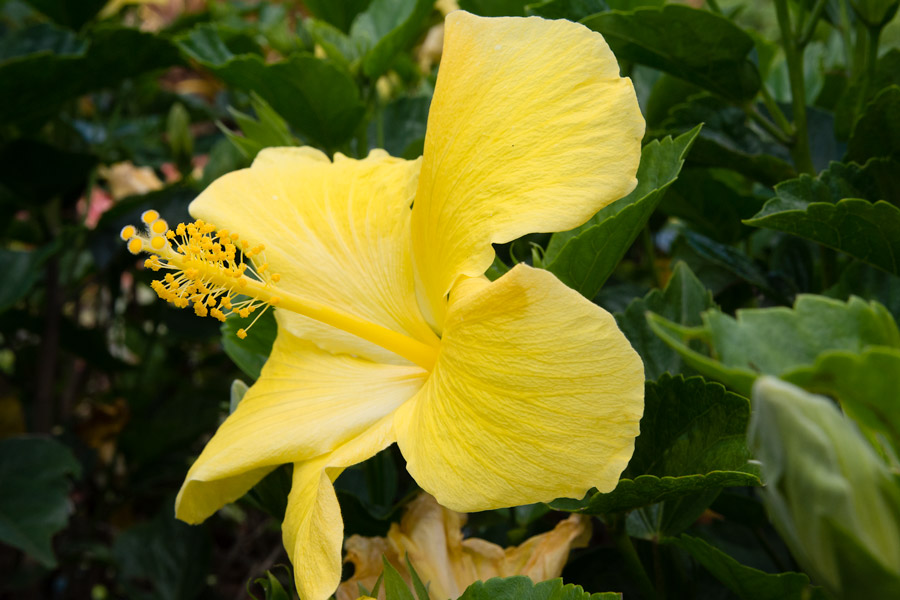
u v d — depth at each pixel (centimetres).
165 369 57
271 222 29
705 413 25
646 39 31
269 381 28
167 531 39
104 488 53
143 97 61
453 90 25
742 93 32
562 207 22
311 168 30
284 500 28
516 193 23
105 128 58
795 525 18
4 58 45
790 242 34
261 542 51
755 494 33
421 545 26
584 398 21
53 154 45
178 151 49
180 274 27
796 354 18
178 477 51
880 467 17
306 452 26
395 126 41
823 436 17
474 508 22
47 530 39
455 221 24
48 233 50
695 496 27
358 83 38
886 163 27
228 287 27
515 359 22
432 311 27
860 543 17
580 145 23
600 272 26
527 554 27
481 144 24
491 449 22
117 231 48
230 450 27
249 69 35
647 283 44
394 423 25
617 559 29
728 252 33
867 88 31
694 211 35
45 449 41
